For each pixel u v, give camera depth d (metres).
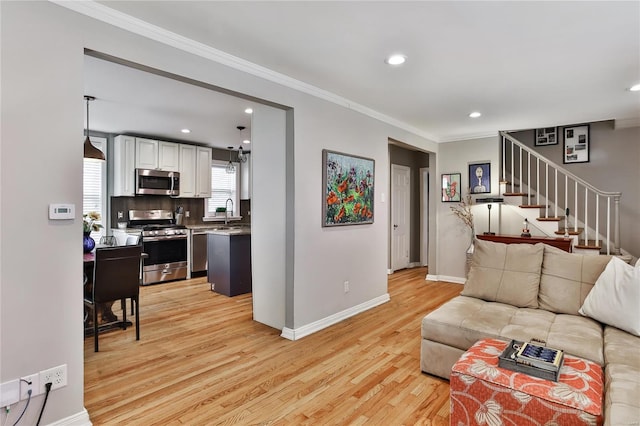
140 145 5.69
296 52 2.68
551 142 5.75
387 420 2.06
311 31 2.36
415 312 4.16
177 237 5.89
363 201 4.12
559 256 2.80
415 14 2.14
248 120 4.86
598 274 2.58
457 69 3.00
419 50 2.64
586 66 2.92
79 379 1.96
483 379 1.76
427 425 2.02
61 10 1.90
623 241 5.20
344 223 3.84
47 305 1.85
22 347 1.78
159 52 2.32
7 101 1.73
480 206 5.49
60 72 1.89
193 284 5.63
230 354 2.98
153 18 2.19
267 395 2.33
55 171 1.87
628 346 1.99
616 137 5.24
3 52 1.72
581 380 1.68
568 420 1.52
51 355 1.86
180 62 2.43
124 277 3.19
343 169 3.81
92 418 2.06
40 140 1.83
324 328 3.61
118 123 5.03
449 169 5.81
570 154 5.59
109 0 1.98
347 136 3.89
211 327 3.64
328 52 2.68
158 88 3.56
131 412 2.13
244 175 7.57
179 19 2.20
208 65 2.59
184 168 6.25
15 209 1.76
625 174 5.18
